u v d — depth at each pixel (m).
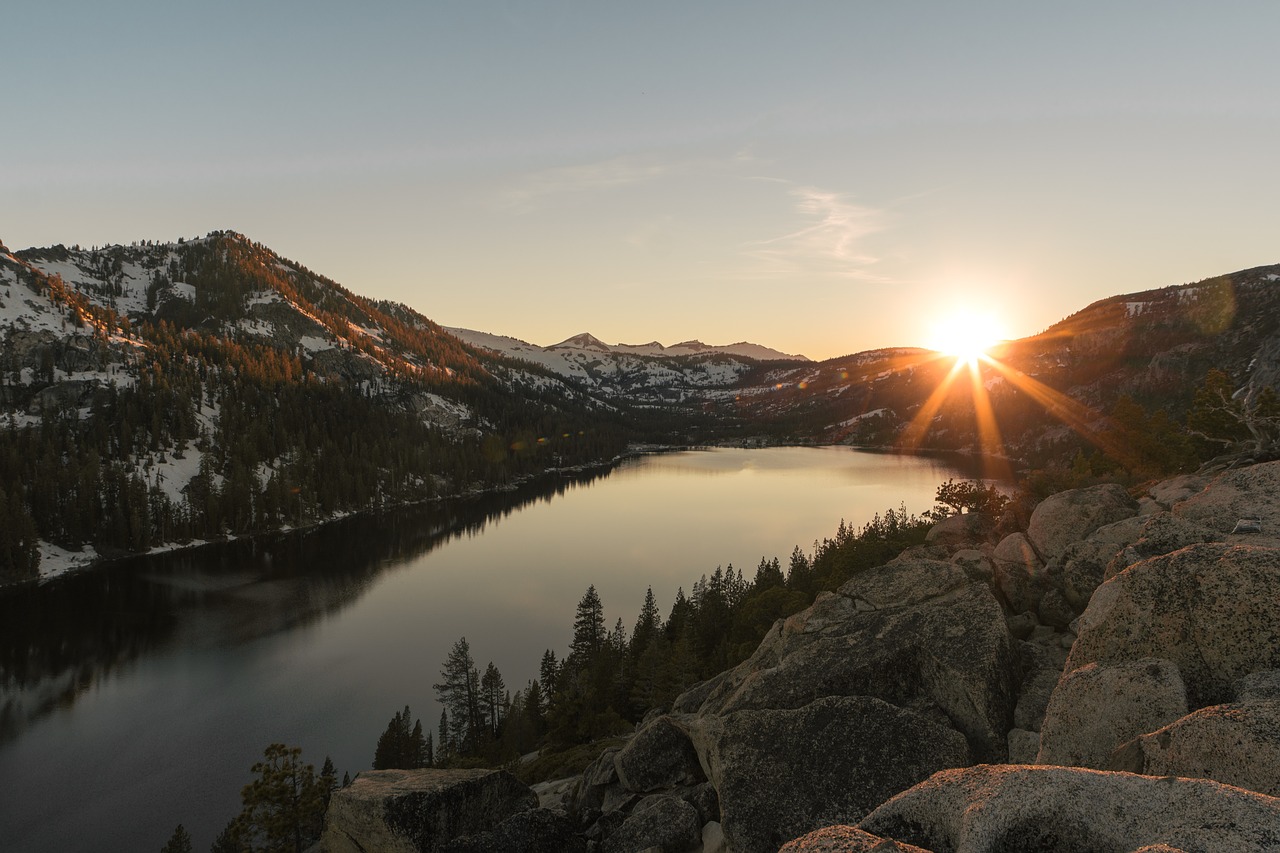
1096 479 76.19
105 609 126.56
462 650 85.38
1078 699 11.48
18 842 62.66
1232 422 68.62
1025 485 74.06
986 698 16.48
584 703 70.75
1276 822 6.14
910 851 6.92
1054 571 25.05
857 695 17.89
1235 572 11.71
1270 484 19.88
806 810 14.60
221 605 130.25
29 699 90.56
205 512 185.00
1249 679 10.23
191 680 96.62
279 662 103.44
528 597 137.25
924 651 18.28
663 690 65.31
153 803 68.31
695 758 22.03
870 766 15.02
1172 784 7.11
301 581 147.88
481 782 21.83
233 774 73.44
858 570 61.50
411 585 145.62
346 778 70.19
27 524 145.50
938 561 26.05
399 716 71.06
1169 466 79.56
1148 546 17.12
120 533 165.12
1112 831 6.90
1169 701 10.47
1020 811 7.36
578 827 20.53
